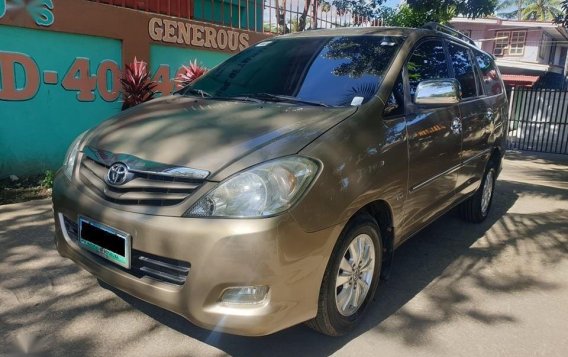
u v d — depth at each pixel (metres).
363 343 2.95
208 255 2.34
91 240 2.74
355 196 2.75
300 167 2.52
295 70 3.73
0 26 5.68
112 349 2.79
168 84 7.74
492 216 5.84
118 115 3.43
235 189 2.39
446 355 2.87
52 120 6.33
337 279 2.80
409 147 3.32
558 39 29.20
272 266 2.36
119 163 2.68
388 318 3.27
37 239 4.25
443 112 3.92
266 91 3.60
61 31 6.16
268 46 4.25
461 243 4.80
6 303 3.21
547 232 5.25
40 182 6.00
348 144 2.80
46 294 3.35
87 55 6.57
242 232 2.33
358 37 3.93
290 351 2.84
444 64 4.32
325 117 2.94
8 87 5.85
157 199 2.50
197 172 2.46
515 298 3.64
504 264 4.29
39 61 6.09
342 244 2.76
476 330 3.16
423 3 11.64
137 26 7.03
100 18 6.54
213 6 8.56
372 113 3.10
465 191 4.70
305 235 2.46
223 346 2.86
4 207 5.06
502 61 22.52
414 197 3.49
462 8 12.02
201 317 2.40
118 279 2.63
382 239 3.33
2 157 5.94
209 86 3.96
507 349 2.96
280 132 2.74
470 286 3.82
